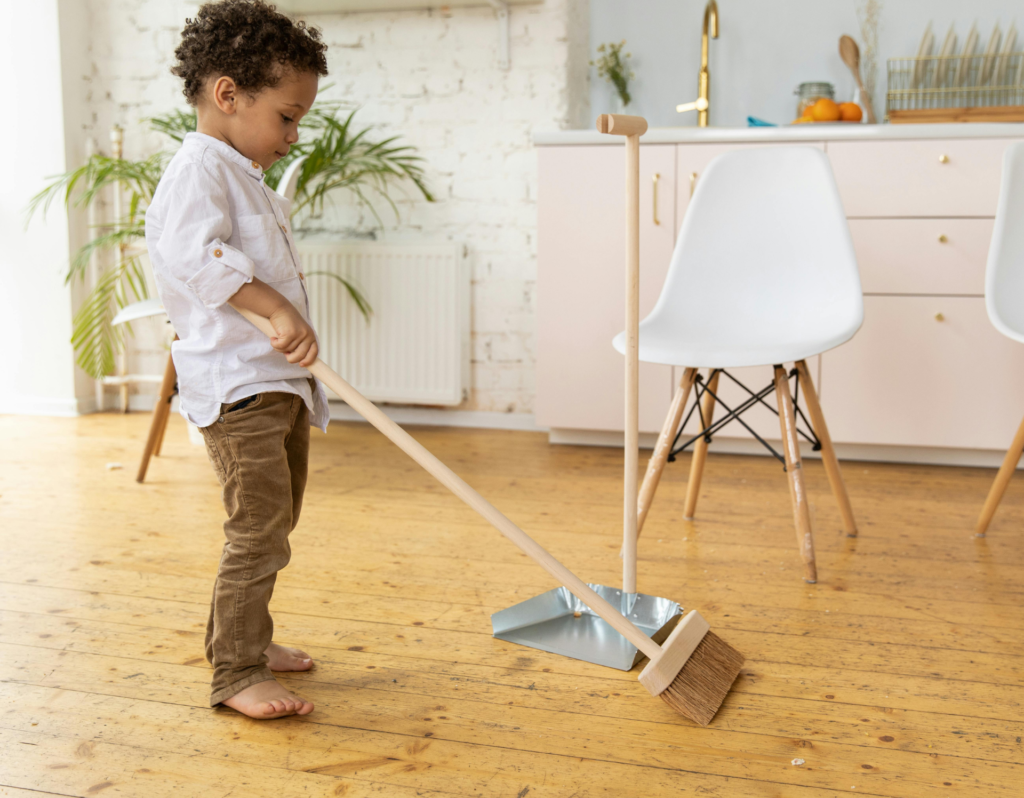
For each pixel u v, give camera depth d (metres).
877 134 2.31
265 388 1.07
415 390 2.93
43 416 3.12
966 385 2.35
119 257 3.14
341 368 2.97
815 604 1.46
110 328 3.10
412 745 1.03
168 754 1.01
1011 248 1.87
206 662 1.24
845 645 1.30
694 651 1.15
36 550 1.71
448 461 2.49
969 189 2.28
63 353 3.13
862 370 2.40
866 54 2.81
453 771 0.97
